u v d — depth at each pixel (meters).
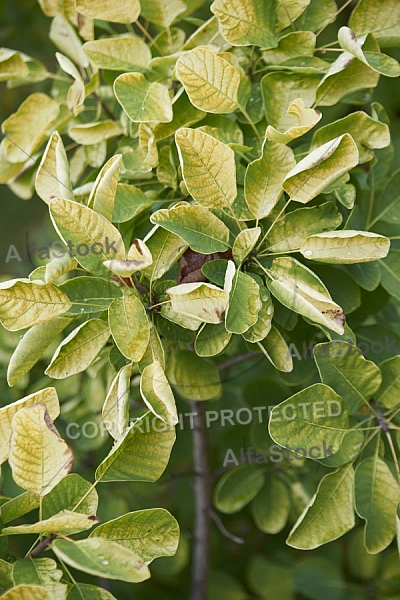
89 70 1.06
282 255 0.95
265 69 0.99
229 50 1.00
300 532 0.96
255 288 0.91
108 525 0.91
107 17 1.00
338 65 0.95
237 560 1.32
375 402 0.98
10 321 0.91
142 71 1.01
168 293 0.91
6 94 1.44
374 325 1.04
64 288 0.92
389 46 1.00
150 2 1.01
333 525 0.96
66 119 1.07
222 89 0.95
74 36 1.04
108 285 0.93
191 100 0.95
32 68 1.06
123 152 1.02
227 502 1.11
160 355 0.93
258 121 1.00
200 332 0.92
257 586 1.23
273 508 1.12
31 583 0.88
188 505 1.27
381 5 0.98
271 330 0.95
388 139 0.95
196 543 1.18
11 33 1.31
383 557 1.20
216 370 1.02
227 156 0.92
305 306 0.91
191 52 0.93
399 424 0.99
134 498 1.23
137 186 1.02
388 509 0.96
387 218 1.02
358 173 1.04
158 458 0.93
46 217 1.29
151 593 1.28
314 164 0.90
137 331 0.92
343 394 0.96
